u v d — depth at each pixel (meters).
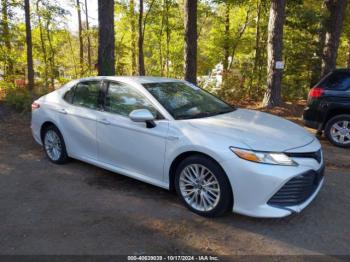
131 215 3.94
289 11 12.75
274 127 4.11
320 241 3.44
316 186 3.93
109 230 3.61
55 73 20.30
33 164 5.69
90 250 3.26
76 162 5.76
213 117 4.32
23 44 17.73
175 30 19.88
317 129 7.08
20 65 19.02
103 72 9.28
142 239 3.45
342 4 12.16
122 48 21.86
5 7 15.24
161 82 4.90
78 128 5.14
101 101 4.93
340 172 5.43
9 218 3.88
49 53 20.92
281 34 10.34
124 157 4.58
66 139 5.39
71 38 23.78
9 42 16.83
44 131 5.83
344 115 6.69
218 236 3.51
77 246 3.32
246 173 3.49
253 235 3.53
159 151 4.15
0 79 17.31
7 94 10.92
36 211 4.05
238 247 3.32
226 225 3.72
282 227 3.69
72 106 5.32
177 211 4.04
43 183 4.89
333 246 3.36
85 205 4.20
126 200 4.34
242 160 3.51
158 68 22.61
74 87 5.45
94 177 5.11
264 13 14.81
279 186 3.46
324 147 6.82
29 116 9.11
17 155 6.15
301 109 10.42
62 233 3.56
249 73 14.20
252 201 3.52
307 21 12.75
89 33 20.56
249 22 18.16
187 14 11.40
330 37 12.39
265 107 10.61
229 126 3.97
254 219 3.85
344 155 6.30
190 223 3.76
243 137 3.70
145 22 19.52
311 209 4.13
